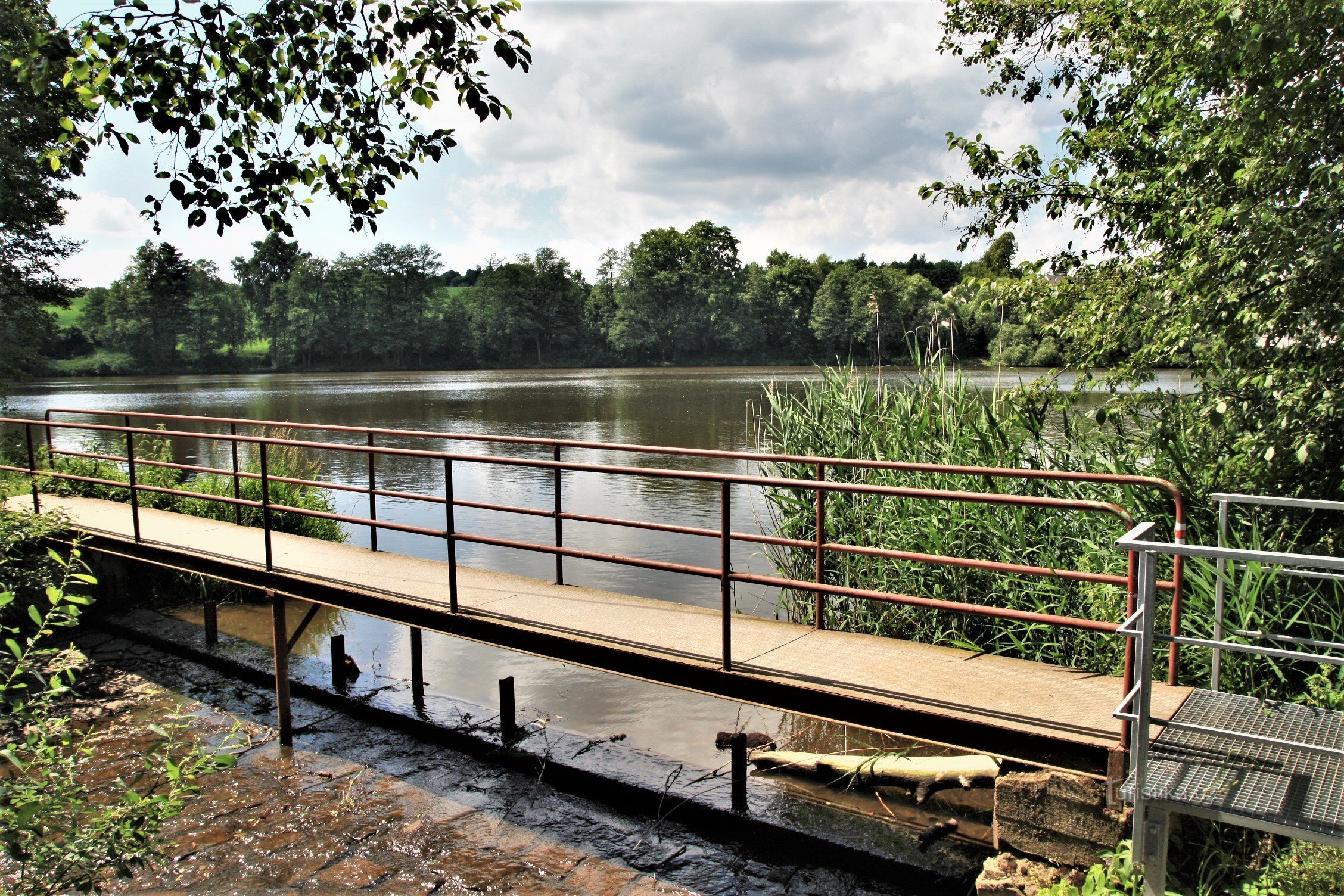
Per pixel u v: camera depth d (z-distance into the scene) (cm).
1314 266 509
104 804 552
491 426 3092
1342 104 518
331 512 1293
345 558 765
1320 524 552
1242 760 359
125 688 780
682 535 1348
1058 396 722
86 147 524
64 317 10925
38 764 405
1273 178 554
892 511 737
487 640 570
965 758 575
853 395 845
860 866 495
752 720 703
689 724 698
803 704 443
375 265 11244
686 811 560
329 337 10694
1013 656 650
